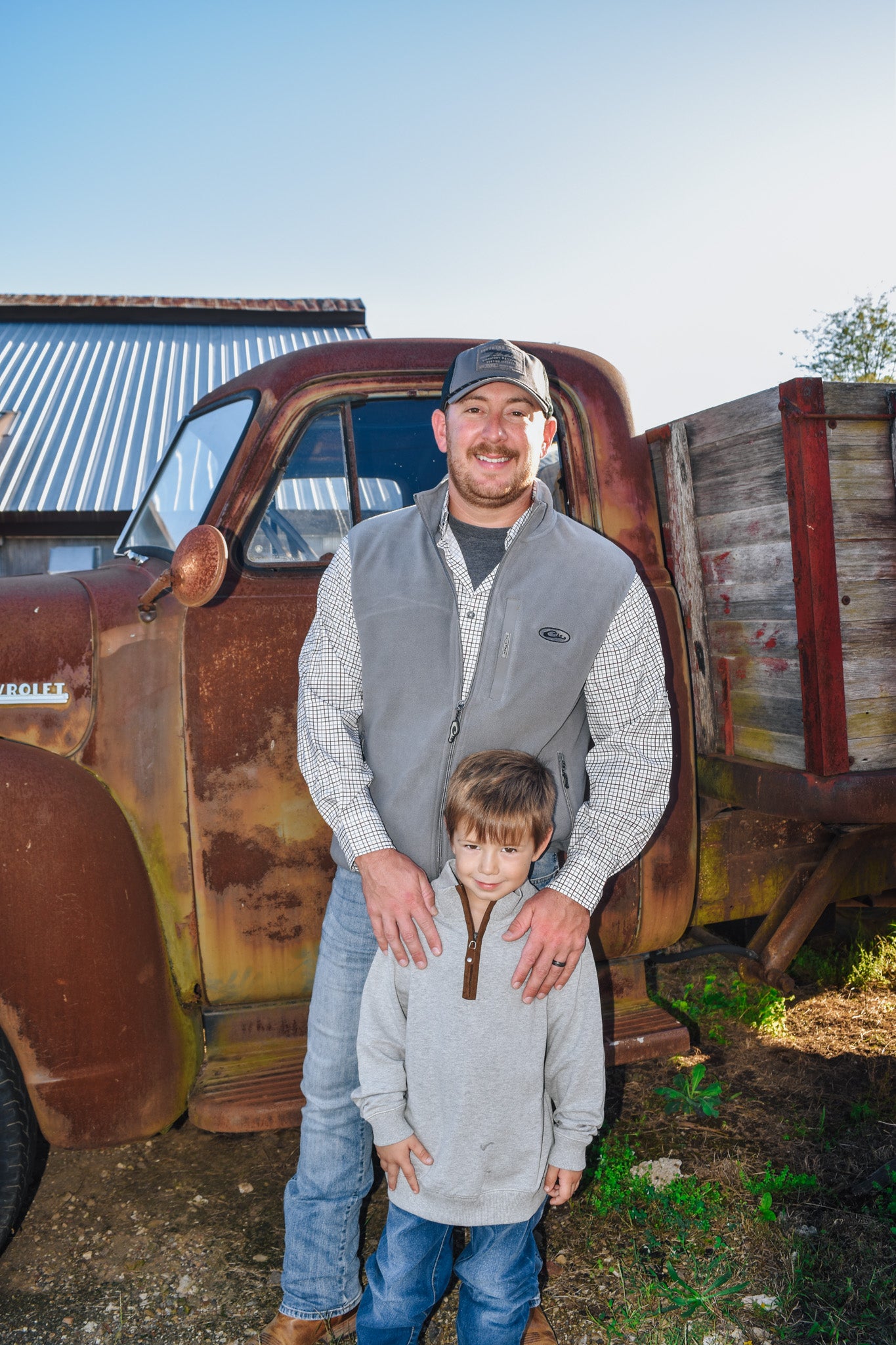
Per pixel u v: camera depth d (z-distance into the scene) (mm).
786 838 2900
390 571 1804
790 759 2352
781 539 2273
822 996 3498
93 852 2111
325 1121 1912
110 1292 2088
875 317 21000
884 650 2295
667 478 2674
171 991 2242
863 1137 2609
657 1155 2551
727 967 3791
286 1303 1908
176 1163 2568
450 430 1782
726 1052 3123
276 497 2365
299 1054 2324
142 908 2180
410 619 1777
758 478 2330
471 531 1850
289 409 2361
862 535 2250
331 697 1864
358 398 2418
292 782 2264
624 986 2605
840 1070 2979
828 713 2219
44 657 2184
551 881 1824
